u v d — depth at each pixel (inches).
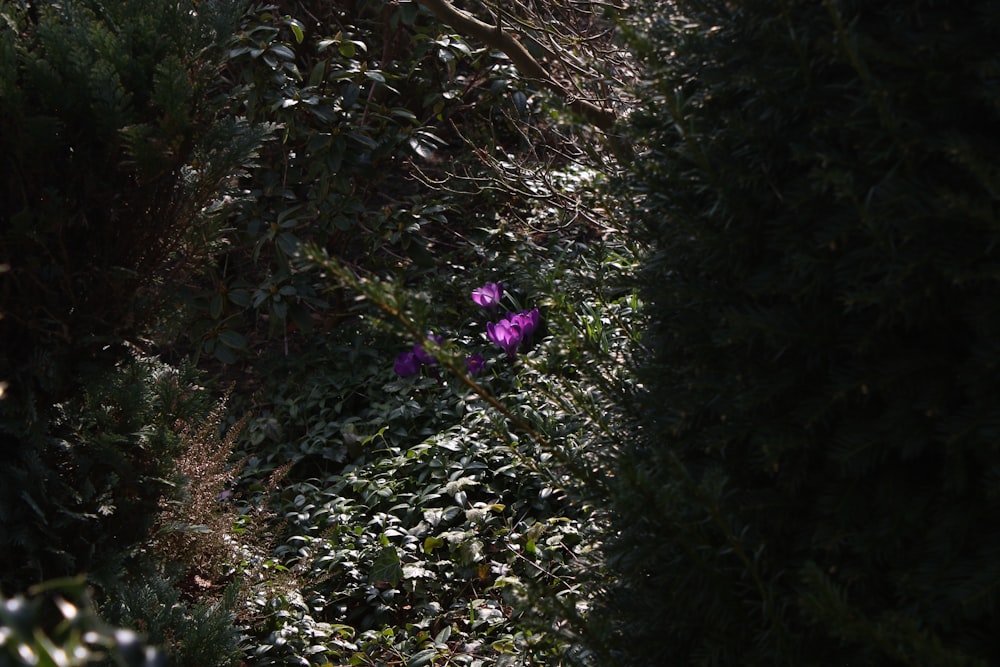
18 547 104.8
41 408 106.7
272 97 214.2
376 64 246.2
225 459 140.9
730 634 71.7
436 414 188.1
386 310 73.5
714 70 74.0
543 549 147.8
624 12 85.5
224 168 109.3
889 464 68.3
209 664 107.1
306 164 228.5
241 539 141.9
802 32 68.7
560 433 102.7
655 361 83.5
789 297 72.0
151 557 115.1
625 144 100.8
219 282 211.3
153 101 101.7
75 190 104.5
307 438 194.2
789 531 72.4
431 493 167.3
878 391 67.9
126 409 110.2
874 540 66.1
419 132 229.5
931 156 65.4
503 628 138.8
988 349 61.8
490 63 261.7
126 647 29.9
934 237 62.7
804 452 70.1
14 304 102.3
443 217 225.9
